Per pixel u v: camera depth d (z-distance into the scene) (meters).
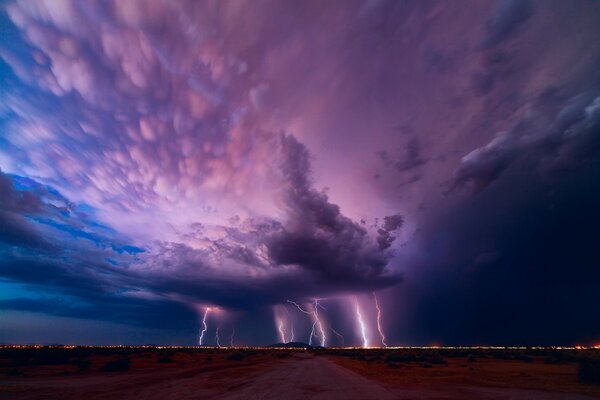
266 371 26.56
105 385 16.59
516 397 13.53
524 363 35.25
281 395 13.94
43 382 17.39
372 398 13.28
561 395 14.03
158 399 12.78
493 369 27.67
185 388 15.88
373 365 34.62
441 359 37.47
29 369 24.27
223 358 48.16
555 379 19.86
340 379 20.41
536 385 17.38
